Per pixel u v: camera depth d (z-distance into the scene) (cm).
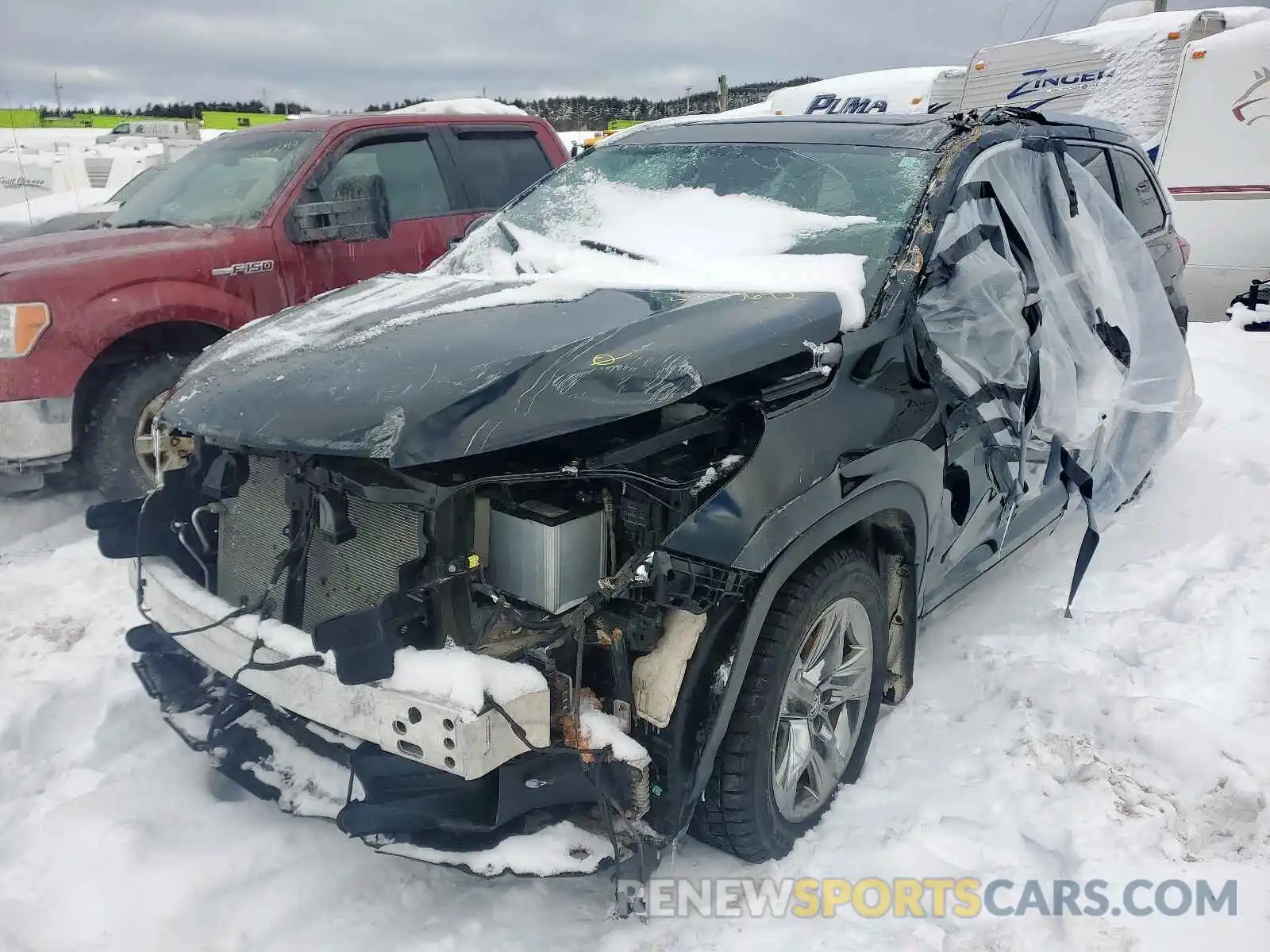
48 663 360
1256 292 1005
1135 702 315
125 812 276
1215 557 441
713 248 319
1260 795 278
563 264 324
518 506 226
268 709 255
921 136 341
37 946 229
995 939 233
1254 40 1018
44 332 452
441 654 207
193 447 283
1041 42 1223
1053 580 427
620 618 226
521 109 717
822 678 266
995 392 313
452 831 215
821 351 253
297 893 248
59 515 511
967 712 329
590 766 216
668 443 233
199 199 575
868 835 270
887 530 291
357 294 320
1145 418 424
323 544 239
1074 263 372
